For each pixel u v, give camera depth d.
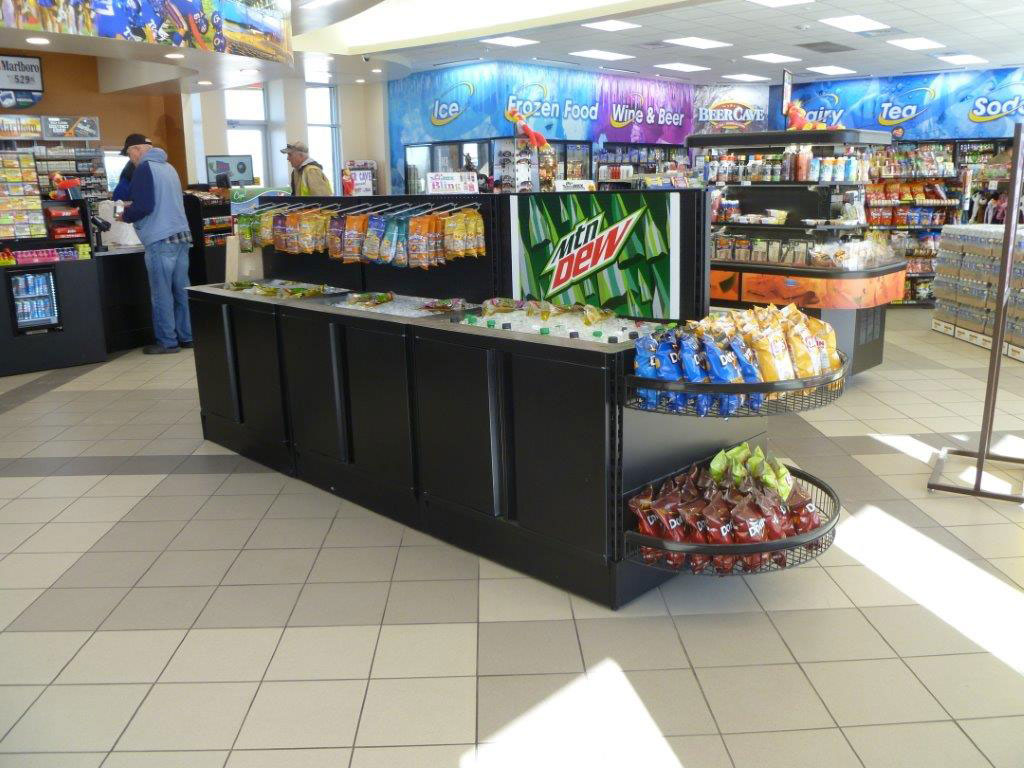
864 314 6.50
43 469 4.85
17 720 2.51
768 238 6.70
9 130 7.22
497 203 3.94
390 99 15.63
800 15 9.74
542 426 3.17
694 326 3.12
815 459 4.75
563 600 3.20
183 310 8.38
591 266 3.60
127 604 3.22
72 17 6.02
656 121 16.08
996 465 4.62
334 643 2.92
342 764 2.30
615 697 2.58
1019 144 3.91
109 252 8.06
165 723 2.49
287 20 8.06
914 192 10.70
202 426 5.42
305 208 4.87
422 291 4.45
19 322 7.31
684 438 3.35
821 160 6.31
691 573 3.21
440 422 3.59
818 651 2.81
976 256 8.00
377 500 4.08
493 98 13.34
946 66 13.70
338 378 4.13
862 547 3.60
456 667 2.75
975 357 7.46
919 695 2.56
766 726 2.43
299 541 3.79
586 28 10.58
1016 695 2.56
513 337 3.21
